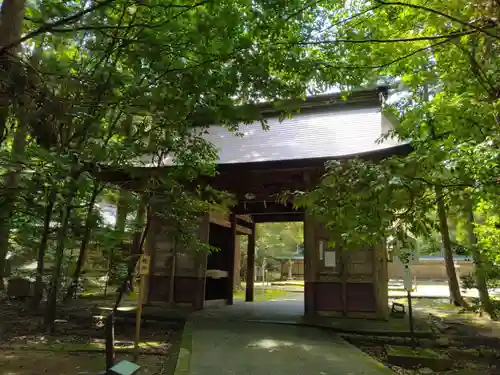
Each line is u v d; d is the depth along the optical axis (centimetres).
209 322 860
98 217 738
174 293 1070
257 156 956
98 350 649
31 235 770
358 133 1026
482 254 948
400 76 691
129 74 507
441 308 1289
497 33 418
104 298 1212
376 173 310
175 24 425
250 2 419
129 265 838
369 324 827
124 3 461
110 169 625
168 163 947
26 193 437
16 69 409
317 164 848
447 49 537
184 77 442
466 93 498
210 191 826
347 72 529
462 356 679
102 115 502
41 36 498
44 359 586
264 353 595
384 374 490
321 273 941
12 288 1138
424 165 319
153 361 598
